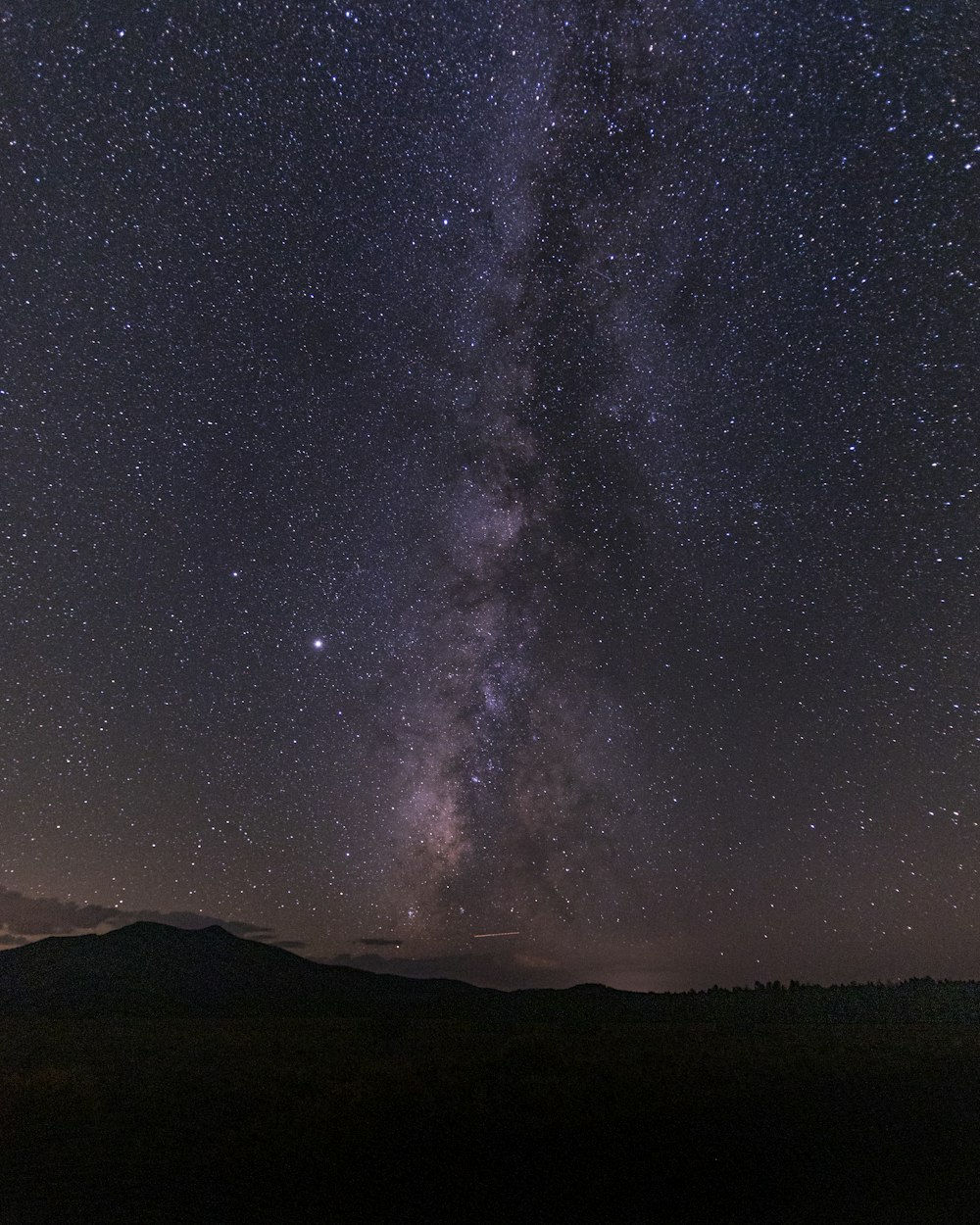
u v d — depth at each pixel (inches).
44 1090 660.7
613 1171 490.6
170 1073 754.8
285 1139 551.2
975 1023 1074.7
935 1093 661.9
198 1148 535.2
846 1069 748.0
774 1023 1141.1
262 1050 920.9
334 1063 807.7
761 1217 418.3
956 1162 495.5
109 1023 1371.8
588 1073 741.9
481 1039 1030.4
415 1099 649.0
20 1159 511.8
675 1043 941.2
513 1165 502.6
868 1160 502.6
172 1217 424.2
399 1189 466.6
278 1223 419.2
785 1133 557.9
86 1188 465.1
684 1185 467.5
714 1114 601.3
